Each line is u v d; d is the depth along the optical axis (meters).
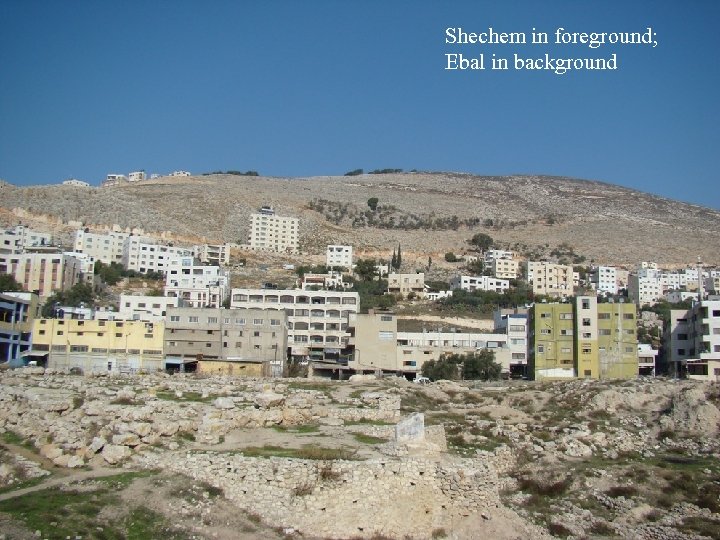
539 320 148.00
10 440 62.12
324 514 52.69
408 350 165.12
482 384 124.31
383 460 55.94
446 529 54.03
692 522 66.00
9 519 47.31
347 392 95.38
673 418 95.88
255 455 56.75
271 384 95.50
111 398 73.00
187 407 70.88
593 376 142.00
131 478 54.44
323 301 183.88
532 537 56.53
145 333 148.38
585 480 73.44
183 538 48.97
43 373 96.94
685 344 151.75
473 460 61.16
